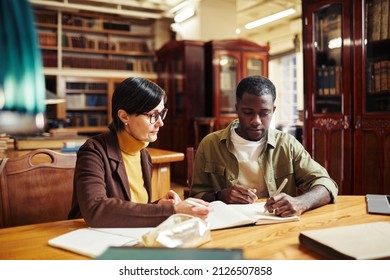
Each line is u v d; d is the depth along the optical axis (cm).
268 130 146
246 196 121
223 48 522
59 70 595
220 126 524
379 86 267
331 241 74
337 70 293
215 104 520
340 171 291
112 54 664
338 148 293
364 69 271
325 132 303
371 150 269
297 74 721
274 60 797
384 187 261
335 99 298
